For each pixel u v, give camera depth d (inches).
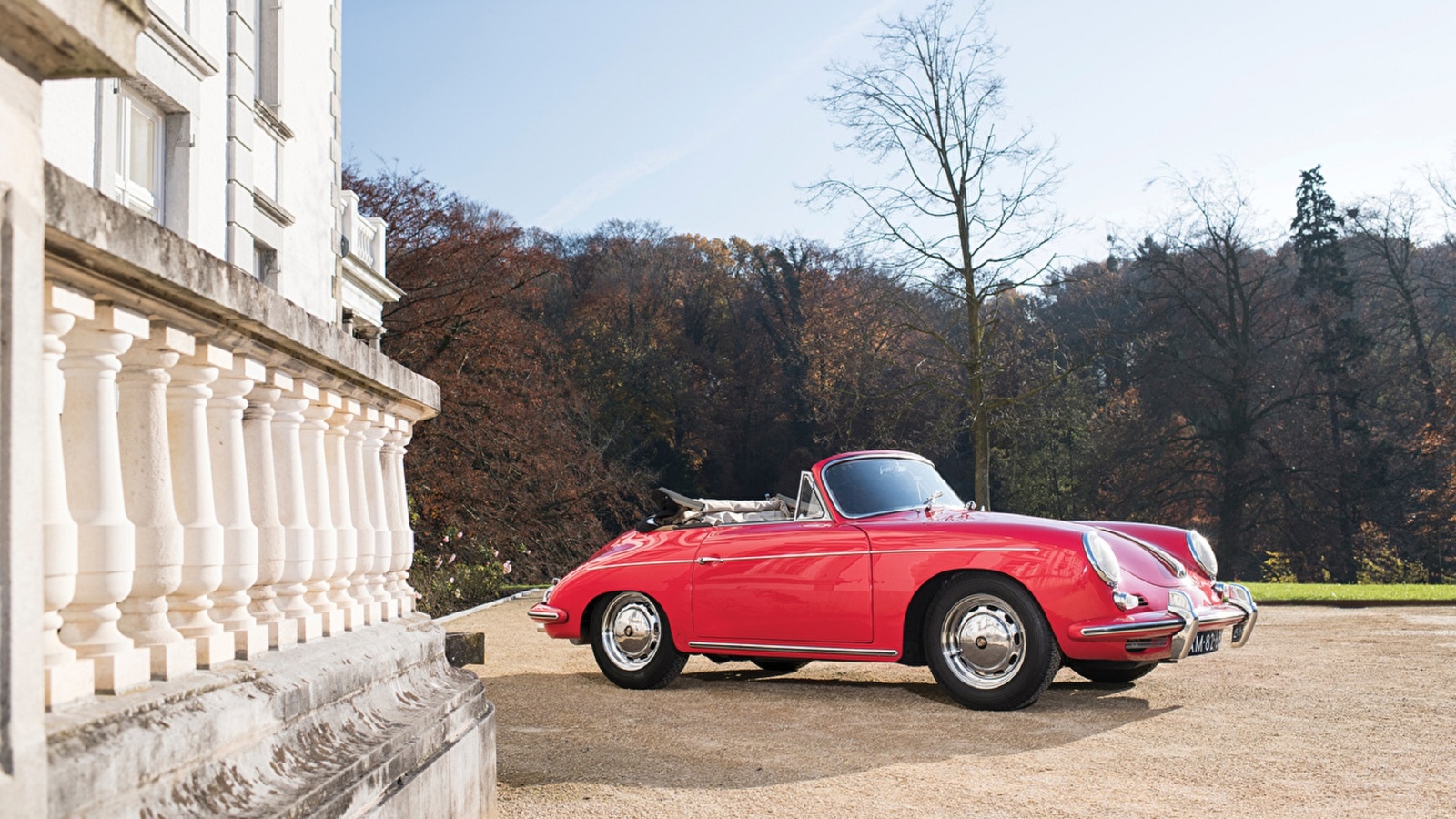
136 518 86.0
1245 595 274.8
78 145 308.5
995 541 247.6
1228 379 1534.2
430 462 1060.5
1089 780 174.6
